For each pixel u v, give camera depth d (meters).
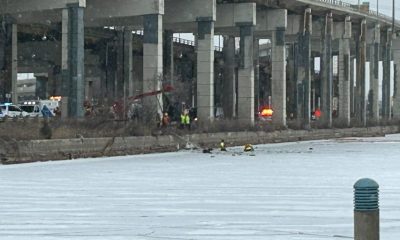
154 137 109.81
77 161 86.44
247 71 170.00
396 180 59.12
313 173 67.06
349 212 39.16
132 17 147.75
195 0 157.00
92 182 58.16
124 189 52.34
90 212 39.47
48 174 66.62
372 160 87.56
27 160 83.81
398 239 29.97
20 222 35.62
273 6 181.00
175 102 155.38
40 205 42.69
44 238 30.75
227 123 143.62
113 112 123.00
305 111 187.62
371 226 21.45
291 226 34.06
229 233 31.97
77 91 129.12
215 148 123.62
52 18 154.25
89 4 146.62
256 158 93.38
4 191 50.91
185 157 96.31
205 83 156.25
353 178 61.38
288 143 150.12
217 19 173.25
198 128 130.50
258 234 31.62
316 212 39.19
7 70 164.25
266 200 45.06
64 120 103.06
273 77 183.75
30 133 90.06
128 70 196.62
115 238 30.69
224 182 57.94
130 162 84.88
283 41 184.00
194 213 38.97
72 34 129.62
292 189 51.94
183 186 54.59
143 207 41.66
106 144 98.19
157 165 79.31
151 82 137.62
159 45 139.75
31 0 138.62
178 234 31.70
